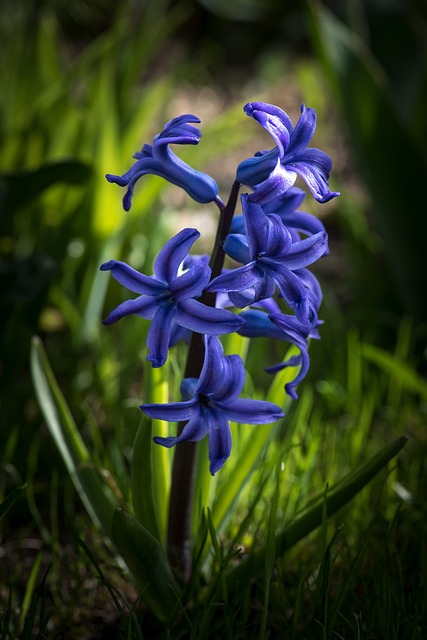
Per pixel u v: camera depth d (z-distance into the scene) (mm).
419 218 605
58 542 498
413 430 566
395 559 462
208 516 413
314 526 418
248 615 447
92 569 469
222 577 413
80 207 620
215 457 376
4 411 533
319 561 461
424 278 615
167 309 363
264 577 439
